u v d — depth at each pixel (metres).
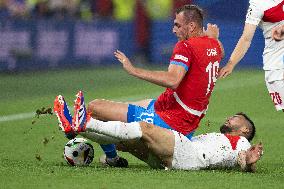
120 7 62.12
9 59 52.12
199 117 20.62
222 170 20.36
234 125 21.31
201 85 20.28
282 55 23.64
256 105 37.06
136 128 19.62
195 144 20.22
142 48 58.75
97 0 62.16
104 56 57.25
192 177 18.95
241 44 22.27
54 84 46.66
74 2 61.19
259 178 19.16
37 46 53.44
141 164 22.16
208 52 20.34
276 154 24.61
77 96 18.98
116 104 20.62
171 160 20.03
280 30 23.17
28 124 31.06
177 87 20.17
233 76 50.06
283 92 23.91
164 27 58.81
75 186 17.61
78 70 54.59
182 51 19.95
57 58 54.56
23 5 57.28
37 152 24.61
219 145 20.34
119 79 49.12
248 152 20.05
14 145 26.05
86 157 20.86
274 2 22.69
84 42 55.97
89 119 19.36
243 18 60.41
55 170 19.73
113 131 19.59
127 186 17.66
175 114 20.33
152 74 19.53
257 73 52.19
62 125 19.14
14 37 52.25
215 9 60.69
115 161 21.06
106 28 57.28
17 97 40.75
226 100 38.72
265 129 30.14
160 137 19.75
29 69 53.16
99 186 17.61
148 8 58.84
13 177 18.69
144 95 41.56
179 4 60.78
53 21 54.22
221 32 57.62
